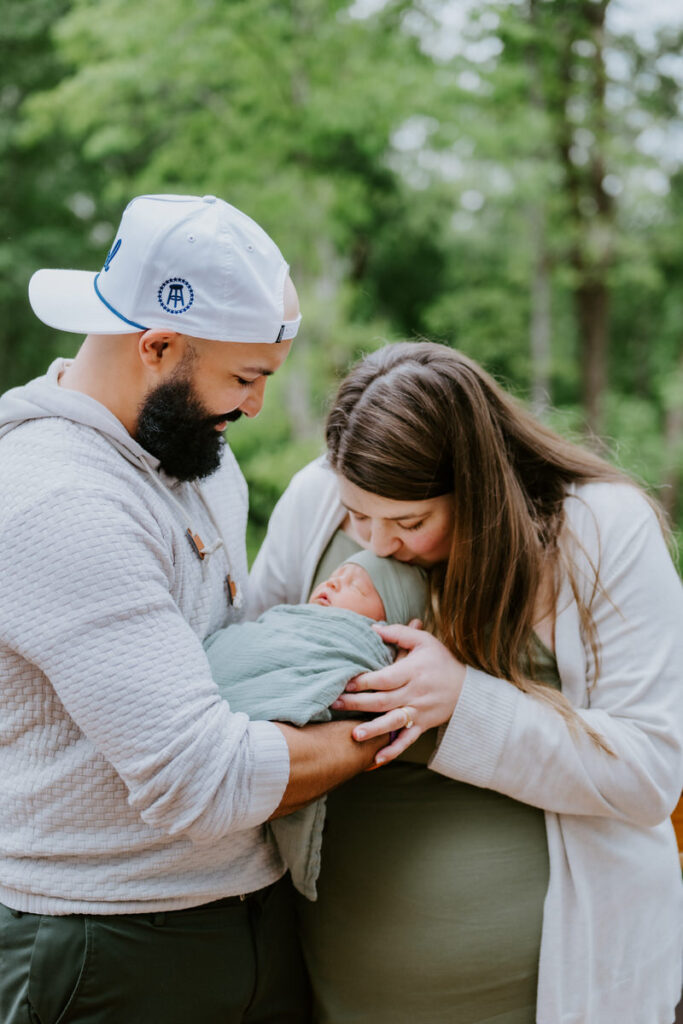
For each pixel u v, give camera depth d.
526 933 1.56
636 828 1.59
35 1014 1.35
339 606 1.59
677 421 9.74
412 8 6.62
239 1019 1.52
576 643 1.58
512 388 1.97
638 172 8.93
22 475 1.26
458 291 11.68
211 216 1.32
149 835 1.33
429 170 8.34
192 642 1.28
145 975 1.37
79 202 10.29
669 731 1.51
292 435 6.88
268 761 1.29
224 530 1.55
